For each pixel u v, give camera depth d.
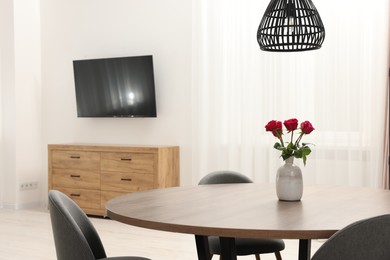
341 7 5.42
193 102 6.25
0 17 7.05
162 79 6.55
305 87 5.62
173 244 5.09
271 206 2.56
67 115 7.20
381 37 5.24
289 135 5.69
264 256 4.62
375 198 2.85
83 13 7.05
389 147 5.20
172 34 6.48
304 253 2.85
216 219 2.20
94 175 6.44
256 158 5.89
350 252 1.94
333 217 2.27
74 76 6.94
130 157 6.20
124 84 6.61
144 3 6.64
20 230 5.74
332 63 5.47
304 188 3.29
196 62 6.21
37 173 7.33
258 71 5.89
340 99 5.45
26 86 7.15
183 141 6.43
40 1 7.33
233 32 6.01
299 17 3.10
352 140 5.41
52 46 7.26
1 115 7.11
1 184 7.14
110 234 5.53
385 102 5.21
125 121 6.82
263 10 5.86
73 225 2.23
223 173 3.71
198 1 6.18
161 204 2.60
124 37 6.79
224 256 2.48
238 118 6.02
